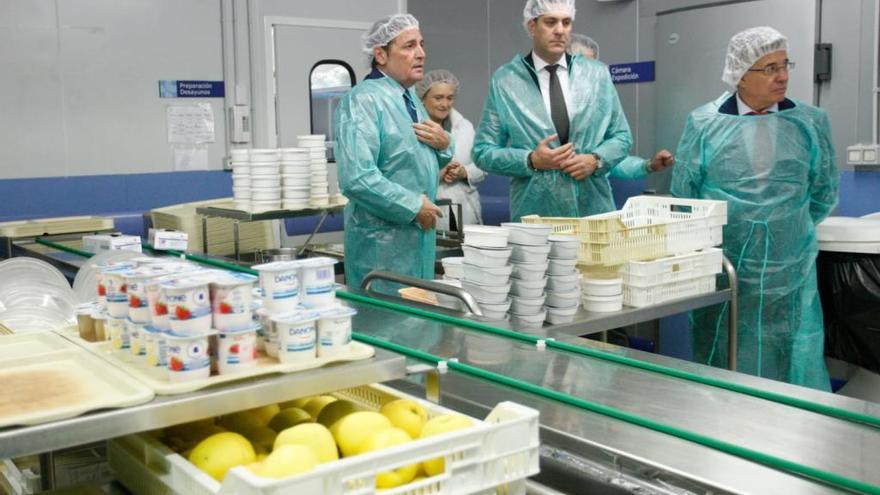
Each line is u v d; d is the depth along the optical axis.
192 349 1.31
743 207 3.47
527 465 1.26
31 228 3.99
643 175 4.23
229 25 5.66
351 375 1.41
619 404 1.49
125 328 1.50
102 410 1.23
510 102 3.79
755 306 3.52
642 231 2.77
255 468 1.17
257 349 1.47
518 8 5.41
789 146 3.40
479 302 2.38
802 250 3.47
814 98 4.05
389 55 3.46
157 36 5.45
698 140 3.56
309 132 6.02
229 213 3.69
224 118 5.75
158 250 3.44
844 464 1.21
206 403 1.29
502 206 5.75
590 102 3.74
